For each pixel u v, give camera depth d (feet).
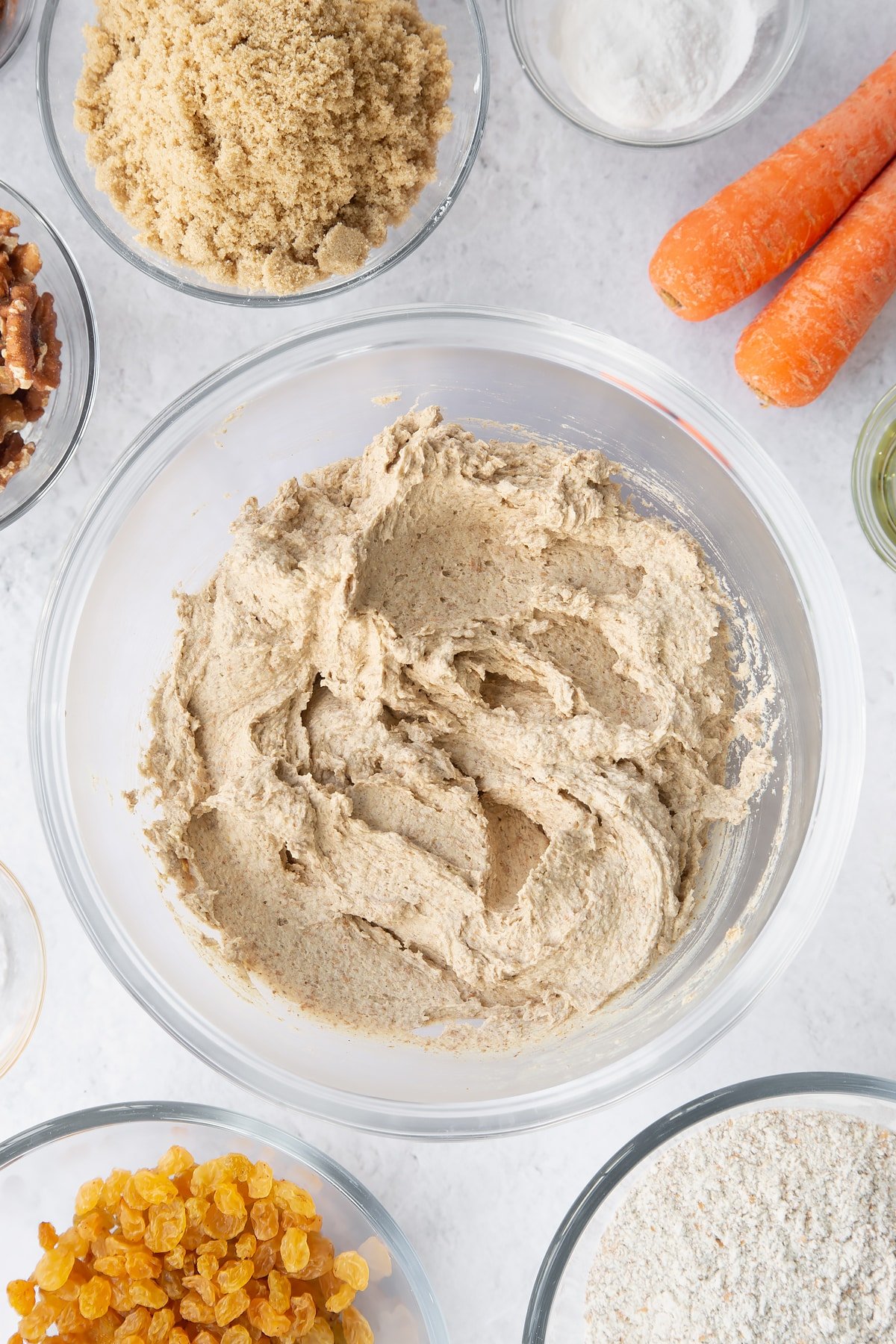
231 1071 1.95
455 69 1.96
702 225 1.94
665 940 1.95
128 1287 1.89
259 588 1.92
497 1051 1.98
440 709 1.96
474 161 1.99
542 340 1.99
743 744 2.00
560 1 1.99
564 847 1.93
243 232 1.89
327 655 1.93
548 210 2.04
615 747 1.93
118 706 2.00
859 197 1.98
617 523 1.96
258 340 2.05
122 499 1.99
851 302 1.94
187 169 1.85
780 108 2.04
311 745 1.95
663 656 1.94
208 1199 1.92
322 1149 2.04
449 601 1.96
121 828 1.98
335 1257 1.95
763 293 2.06
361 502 1.95
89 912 1.97
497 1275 2.02
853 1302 1.91
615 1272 1.97
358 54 1.86
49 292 1.98
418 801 1.94
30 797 2.05
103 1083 2.03
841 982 2.03
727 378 2.06
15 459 1.95
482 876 1.93
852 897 2.04
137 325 2.05
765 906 1.99
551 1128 2.04
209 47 1.82
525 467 1.96
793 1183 1.94
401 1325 1.96
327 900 1.95
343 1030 1.98
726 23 1.96
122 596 2.01
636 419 2.02
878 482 1.99
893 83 1.93
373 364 2.01
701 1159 1.97
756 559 2.01
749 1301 1.91
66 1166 1.99
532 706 1.97
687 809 1.97
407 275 2.05
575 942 1.93
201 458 2.01
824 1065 2.02
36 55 2.02
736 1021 1.94
